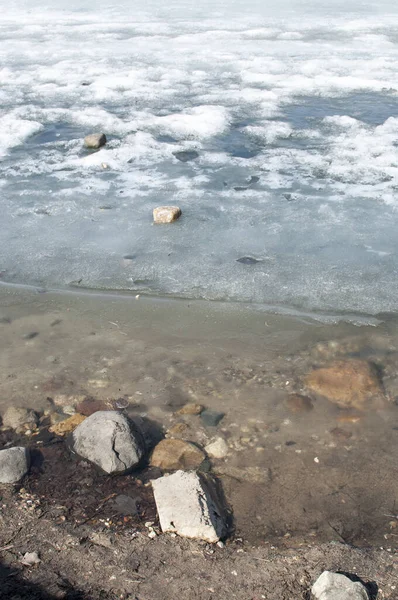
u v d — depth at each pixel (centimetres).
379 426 356
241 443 345
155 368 404
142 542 282
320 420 361
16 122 820
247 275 500
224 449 341
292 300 471
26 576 265
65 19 1620
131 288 488
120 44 1288
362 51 1199
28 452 331
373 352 416
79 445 333
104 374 398
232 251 534
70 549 278
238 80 1024
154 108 891
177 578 264
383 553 279
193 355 415
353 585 251
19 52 1223
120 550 278
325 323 445
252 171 690
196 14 1666
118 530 289
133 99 934
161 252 534
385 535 290
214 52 1204
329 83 999
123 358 412
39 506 303
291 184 655
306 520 298
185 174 684
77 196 636
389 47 1234
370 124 821
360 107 891
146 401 376
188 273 505
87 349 421
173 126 816
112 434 330
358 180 661
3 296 480
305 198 623
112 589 259
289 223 575
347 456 335
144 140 773
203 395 380
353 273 499
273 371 399
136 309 464
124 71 1075
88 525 292
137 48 1247
